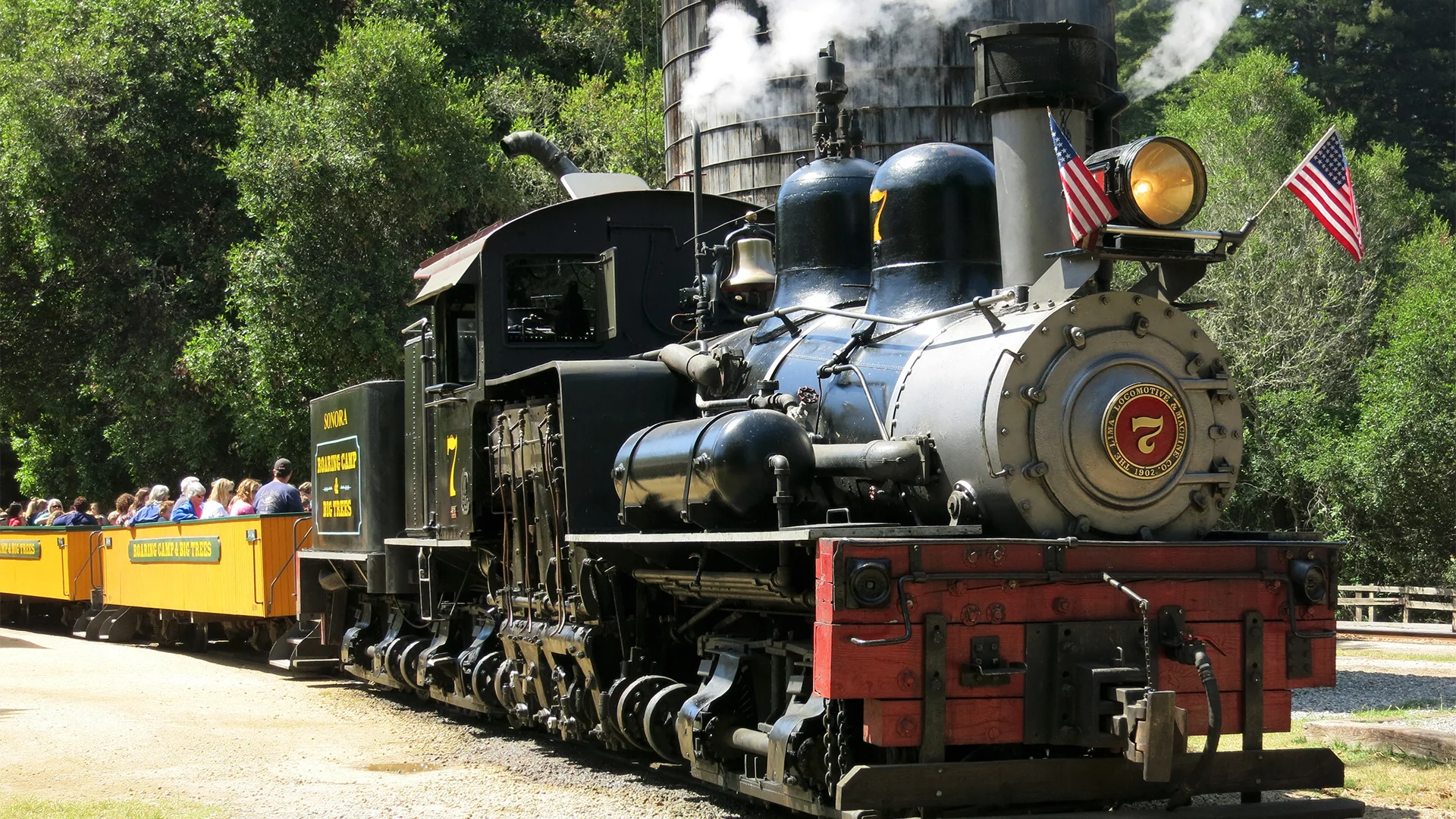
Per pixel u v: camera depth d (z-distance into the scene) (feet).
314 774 24.21
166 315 75.46
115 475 83.97
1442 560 70.79
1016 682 17.69
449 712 32.58
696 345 24.59
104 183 76.02
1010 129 21.16
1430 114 110.42
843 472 19.65
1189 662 17.67
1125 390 18.31
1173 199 18.86
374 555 33.83
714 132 60.49
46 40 74.08
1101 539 18.34
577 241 28.43
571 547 23.99
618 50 97.55
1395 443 70.59
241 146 64.95
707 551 20.66
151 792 22.45
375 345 64.23
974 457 18.24
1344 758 24.90
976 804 17.28
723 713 20.84
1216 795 21.91
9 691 35.68
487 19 90.27
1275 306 76.28
